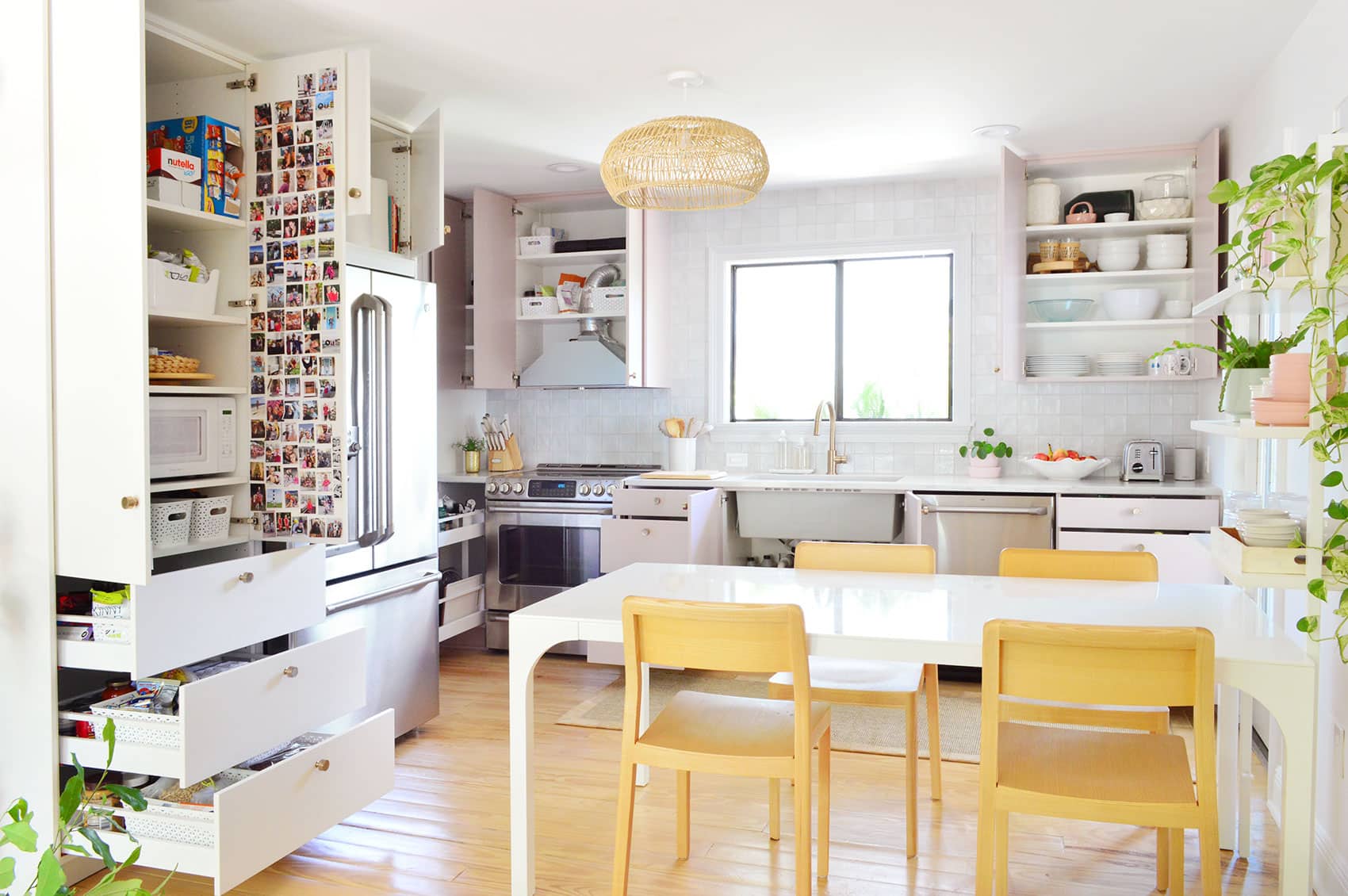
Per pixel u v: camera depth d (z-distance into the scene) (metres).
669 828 2.84
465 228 5.46
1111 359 4.54
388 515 3.47
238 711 2.48
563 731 3.75
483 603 5.07
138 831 2.41
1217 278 4.14
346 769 2.77
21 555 2.50
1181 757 2.09
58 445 2.47
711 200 3.44
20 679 2.50
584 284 5.12
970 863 2.60
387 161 3.71
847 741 3.56
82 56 2.42
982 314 4.94
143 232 2.38
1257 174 2.09
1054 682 1.91
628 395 5.47
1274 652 1.94
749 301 5.41
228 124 3.02
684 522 4.56
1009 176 4.31
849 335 5.27
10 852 2.49
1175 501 4.11
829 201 5.11
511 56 3.28
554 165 4.66
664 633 2.19
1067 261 4.54
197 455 2.87
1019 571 2.87
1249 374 2.37
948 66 3.38
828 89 3.60
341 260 2.94
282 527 3.03
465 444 5.34
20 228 2.49
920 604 2.42
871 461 5.14
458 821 2.93
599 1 2.84
